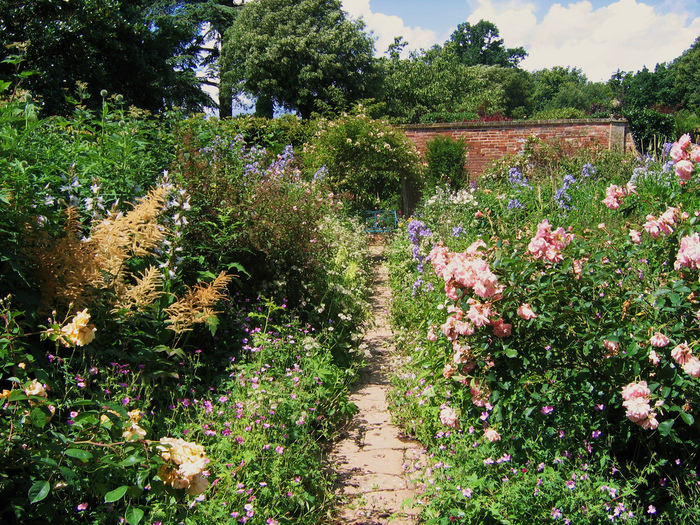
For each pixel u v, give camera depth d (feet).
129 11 38.73
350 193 39.83
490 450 9.46
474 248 10.74
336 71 84.64
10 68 32.30
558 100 208.33
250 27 84.74
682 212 10.39
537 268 10.27
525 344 9.96
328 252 20.68
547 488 8.27
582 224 21.04
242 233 16.10
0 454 6.65
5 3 32.24
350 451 12.32
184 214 14.43
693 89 187.01
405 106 102.99
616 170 37.17
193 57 79.56
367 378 16.89
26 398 6.75
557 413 9.56
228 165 19.15
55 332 8.44
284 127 54.39
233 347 14.11
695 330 9.18
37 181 11.49
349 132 40.68
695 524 8.02
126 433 6.91
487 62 209.26
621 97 201.57
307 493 9.52
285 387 11.75
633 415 8.42
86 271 10.18
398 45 102.27
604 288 10.27
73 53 34.42
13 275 9.89
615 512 7.92
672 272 10.12
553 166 45.52
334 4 86.17
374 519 9.78
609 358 9.26
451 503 8.89
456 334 10.35
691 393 8.73
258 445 9.72
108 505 7.54
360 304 20.79
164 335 12.02
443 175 46.55
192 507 8.12
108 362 10.35
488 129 51.78
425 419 12.34
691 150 11.07
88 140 17.06
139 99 39.70
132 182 14.84
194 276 14.83
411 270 25.27
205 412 10.48
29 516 6.87
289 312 17.06
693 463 9.23
